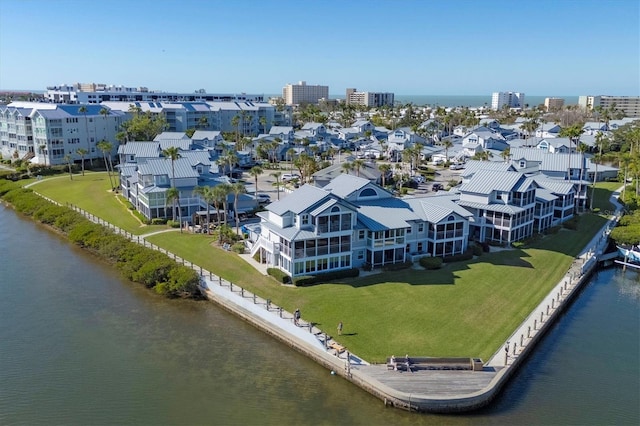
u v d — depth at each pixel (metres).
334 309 49.47
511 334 45.97
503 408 36.88
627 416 35.91
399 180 110.62
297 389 39.00
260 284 55.44
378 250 59.41
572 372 41.59
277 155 151.12
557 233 77.25
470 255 64.12
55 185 110.75
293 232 55.59
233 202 85.75
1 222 87.81
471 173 85.38
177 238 72.00
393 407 36.72
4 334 47.69
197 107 188.00
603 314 53.44
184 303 55.06
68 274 63.28
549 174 95.25
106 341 46.59
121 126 143.50
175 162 86.25
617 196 104.31
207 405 37.03
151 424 34.88
